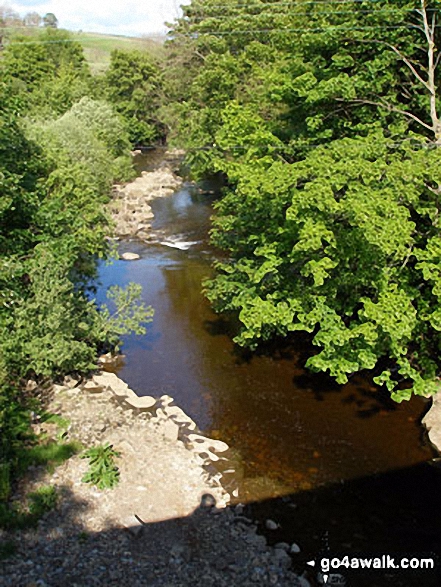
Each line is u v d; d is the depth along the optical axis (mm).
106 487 11156
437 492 11656
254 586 9164
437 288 10484
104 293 22297
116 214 32406
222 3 38969
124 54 54000
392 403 14703
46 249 15031
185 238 29453
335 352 12453
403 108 14742
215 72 30172
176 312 20906
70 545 9695
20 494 10719
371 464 12469
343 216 11328
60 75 57281
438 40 14758
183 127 35188
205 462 12523
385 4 14117
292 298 13242
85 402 14250
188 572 9336
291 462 12562
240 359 17328
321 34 14516
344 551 10109
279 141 15219
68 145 30891
